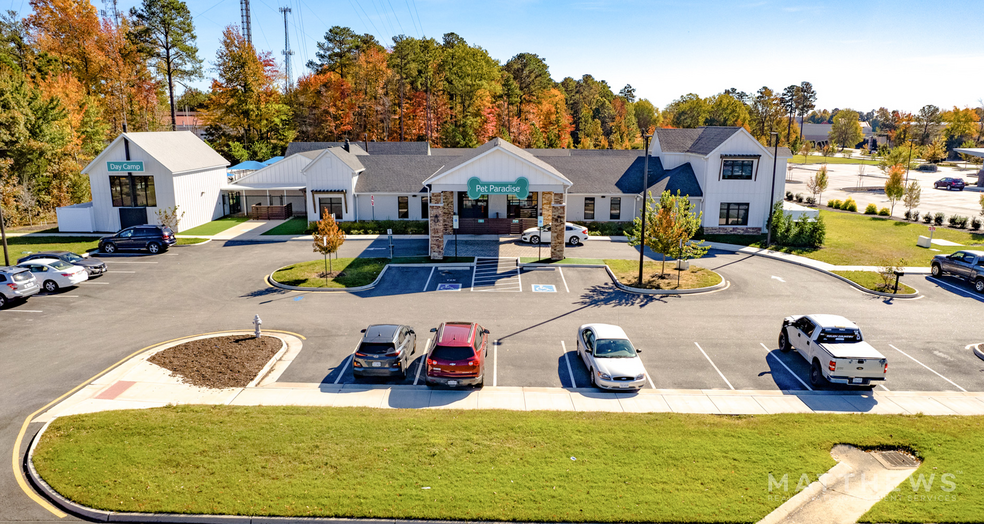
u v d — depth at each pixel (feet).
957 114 503.61
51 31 241.76
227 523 39.42
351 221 160.97
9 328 81.15
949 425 53.57
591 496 41.70
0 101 165.58
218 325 82.84
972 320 86.43
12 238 142.20
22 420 53.98
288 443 48.57
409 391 62.23
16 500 41.83
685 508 40.50
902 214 193.57
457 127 294.05
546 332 80.84
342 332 80.38
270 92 263.29
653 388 63.62
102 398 59.11
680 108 440.04
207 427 51.42
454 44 367.66
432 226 120.47
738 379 66.18
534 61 395.55
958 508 40.75
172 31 251.60
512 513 39.81
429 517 39.40
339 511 39.88
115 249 128.77
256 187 173.99
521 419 53.88
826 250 132.87
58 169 175.83
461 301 95.14
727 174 148.25
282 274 109.19
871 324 84.58
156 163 147.13
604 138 400.26
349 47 313.32
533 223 149.69
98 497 41.37
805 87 461.78
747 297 98.17
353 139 298.56
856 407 59.36
